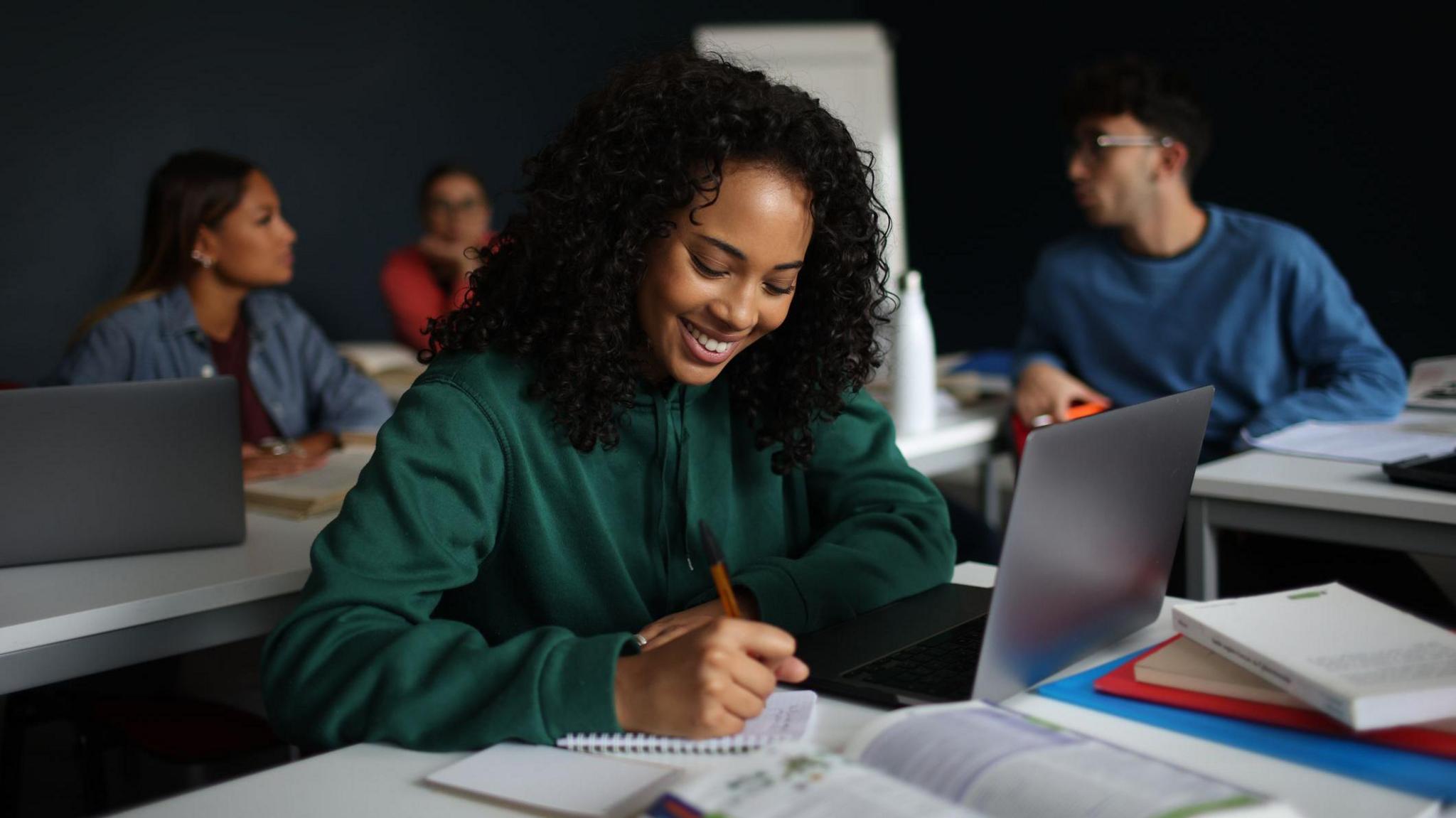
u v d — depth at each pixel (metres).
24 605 1.32
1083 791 0.71
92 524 1.50
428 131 4.96
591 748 0.92
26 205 4.09
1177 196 2.57
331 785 0.87
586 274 1.11
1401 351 4.25
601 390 1.14
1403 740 0.84
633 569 1.22
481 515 1.12
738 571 1.30
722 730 0.89
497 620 1.22
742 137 1.06
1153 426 0.99
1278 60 4.40
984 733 0.80
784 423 1.30
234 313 2.59
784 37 4.40
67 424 1.47
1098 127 2.55
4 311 4.08
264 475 1.93
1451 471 1.65
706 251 1.06
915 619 1.17
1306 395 2.27
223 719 1.61
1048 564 0.91
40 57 4.07
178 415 1.51
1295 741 0.85
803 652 1.08
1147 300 2.61
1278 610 0.97
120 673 1.92
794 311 1.25
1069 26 4.91
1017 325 5.23
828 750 0.82
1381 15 4.15
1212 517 1.82
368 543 1.05
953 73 5.25
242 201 2.49
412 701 0.94
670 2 5.53
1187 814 0.66
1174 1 4.62
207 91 4.41
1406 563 2.15
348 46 4.73
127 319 2.45
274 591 1.44
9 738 1.68
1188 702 0.92
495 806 0.83
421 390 1.13
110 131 4.23
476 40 5.04
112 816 0.83
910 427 2.27
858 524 1.33
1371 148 4.23
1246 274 2.51
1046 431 0.86
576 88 5.34
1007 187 5.18
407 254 4.38
